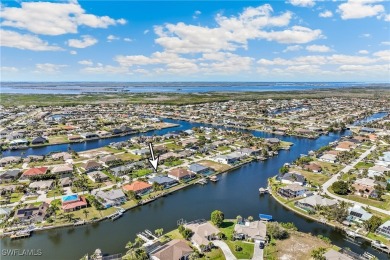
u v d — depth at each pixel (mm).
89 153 189000
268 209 114938
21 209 104875
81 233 96438
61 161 170625
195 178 146250
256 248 86750
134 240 92062
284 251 85562
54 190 126875
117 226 101062
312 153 189500
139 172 150125
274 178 146375
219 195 128500
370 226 95562
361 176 146375
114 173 147500
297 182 136625
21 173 147125
